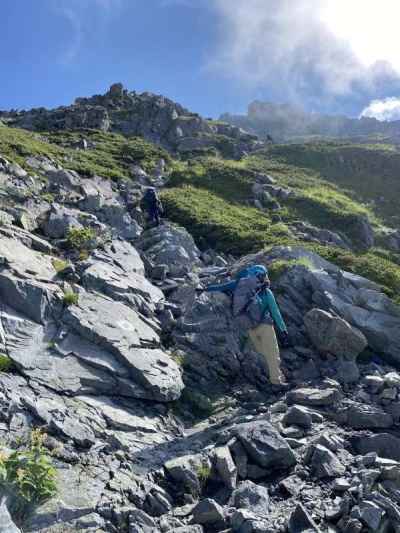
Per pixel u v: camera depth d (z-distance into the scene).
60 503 6.31
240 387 11.89
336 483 7.42
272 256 16.91
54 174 23.89
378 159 67.31
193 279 16.28
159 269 16.31
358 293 15.13
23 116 71.38
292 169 60.69
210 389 11.58
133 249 16.75
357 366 12.87
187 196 31.05
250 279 10.55
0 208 15.39
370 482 7.36
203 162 46.97
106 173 31.34
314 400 10.44
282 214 32.53
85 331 10.58
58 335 10.31
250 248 21.88
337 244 29.06
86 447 7.92
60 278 12.39
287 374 12.48
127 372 10.32
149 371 10.48
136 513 6.45
